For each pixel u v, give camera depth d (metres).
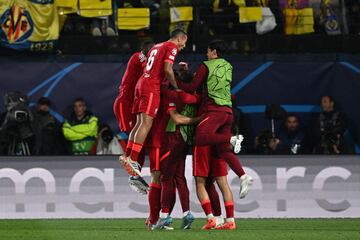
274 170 42.97
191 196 42.34
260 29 48.31
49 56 47.69
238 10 48.34
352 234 30.00
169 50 33.03
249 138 47.25
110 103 47.53
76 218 42.59
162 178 33.47
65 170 42.84
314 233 30.33
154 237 27.98
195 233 29.72
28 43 47.41
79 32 48.66
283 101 47.66
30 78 47.25
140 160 35.72
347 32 48.94
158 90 33.38
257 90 47.66
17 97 45.81
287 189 42.97
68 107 47.28
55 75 47.41
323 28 48.81
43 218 42.62
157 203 33.94
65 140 45.66
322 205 43.09
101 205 42.78
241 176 32.78
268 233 30.11
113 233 29.89
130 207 42.75
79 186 42.78
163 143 33.50
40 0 47.41
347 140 47.53
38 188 42.75
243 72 47.56
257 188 42.84
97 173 42.81
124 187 42.81
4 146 45.62
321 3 48.81
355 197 43.12
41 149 45.75
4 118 46.50
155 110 33.22
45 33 47.47
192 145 33.81
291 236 28.81
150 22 49.06
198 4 48.03
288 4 48.66
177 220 41.22
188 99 33.06
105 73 47.56
